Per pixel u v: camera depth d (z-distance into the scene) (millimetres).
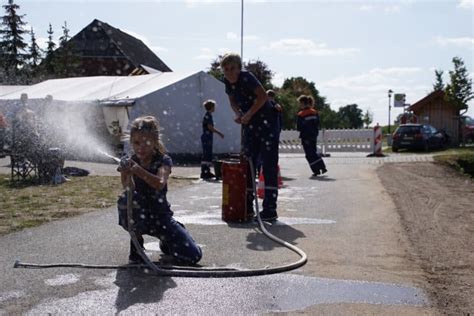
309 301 5090
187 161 22594
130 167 5676
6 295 5133
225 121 23781
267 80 51500
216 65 39219
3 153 18719
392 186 13562
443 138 37844
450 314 4820
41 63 58781
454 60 42875
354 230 8031
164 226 6012
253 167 8711
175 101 22281
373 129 30203
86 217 9023
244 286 5469
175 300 5055
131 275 5754
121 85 23703
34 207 10008
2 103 22844
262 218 8750
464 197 12203
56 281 5543
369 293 5316
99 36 58344
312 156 15836
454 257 6629
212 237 7586
